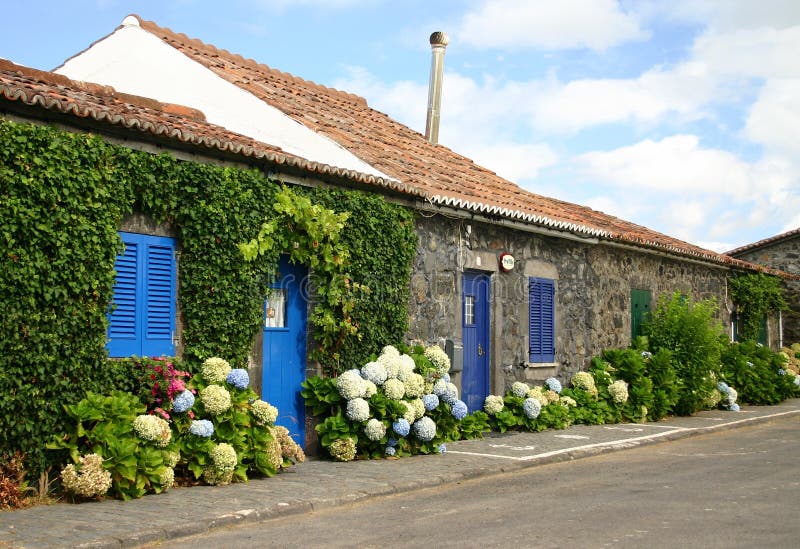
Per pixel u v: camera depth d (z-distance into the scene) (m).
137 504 6.88
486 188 13.62
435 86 18.47
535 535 6.00
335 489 7.68
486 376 12.85
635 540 5.82
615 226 17.25
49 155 7.05
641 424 13.97
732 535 5.95
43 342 7.00
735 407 16.88
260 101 12.01
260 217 9.05
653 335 16.48
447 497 7.66
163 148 8.13
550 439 11.60
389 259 10.72
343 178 10.05
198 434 7.72
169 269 8.38
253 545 5.80
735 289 21.73
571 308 14.84
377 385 10.05
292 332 9.89
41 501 6.83
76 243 7.23
